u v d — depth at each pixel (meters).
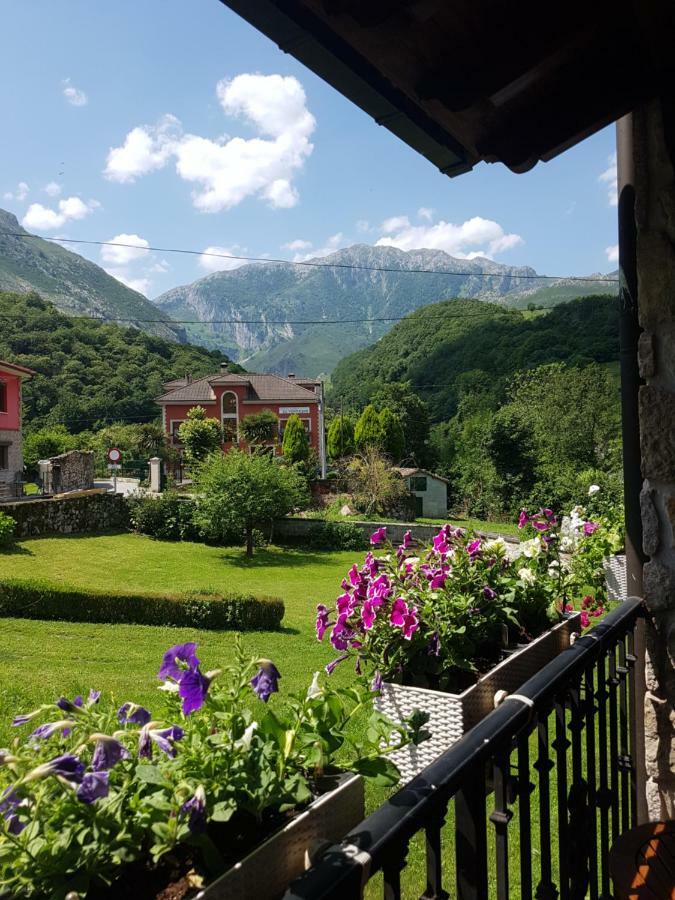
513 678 3.17
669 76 1.57
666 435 1.97
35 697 5.63
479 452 33.97
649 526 2.01
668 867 1.30
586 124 1.70
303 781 1.32
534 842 2.57
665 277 1.97
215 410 42.38
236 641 1.53
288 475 21.42
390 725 1.67
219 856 1.13
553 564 4.76
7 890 0.99
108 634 9.27
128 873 1.12
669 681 2.01
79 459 30.00
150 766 1.14
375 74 1.45
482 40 1.33
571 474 28.30
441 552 3.51
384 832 0.82
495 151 1.73
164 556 19.12
